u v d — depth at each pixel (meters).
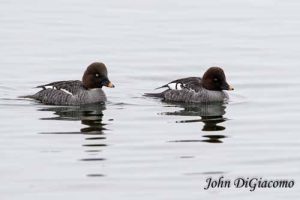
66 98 22.16
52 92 22.39
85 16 33.28
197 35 30.58
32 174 16.38
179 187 15.77
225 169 16.80
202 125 19.98
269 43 29.44
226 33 30.89
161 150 17.95
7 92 23.42
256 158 17.47
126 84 24.64
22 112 21.17
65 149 17.95
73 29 31.23
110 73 25.77
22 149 17.97
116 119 20.55
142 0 36.06
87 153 17.69
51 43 29.27
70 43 29.31
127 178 16.19
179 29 31.38
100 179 16.12
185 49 28.66
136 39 29.89
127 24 32.03
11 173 16.42
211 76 22.72
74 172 16.50
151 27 31.59
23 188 15.62
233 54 28.00
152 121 20.38
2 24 31.86
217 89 22.73
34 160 17.23
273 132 19.41
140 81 25.03
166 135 19.08
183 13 33.91
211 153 17.80
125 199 15.12
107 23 32.19
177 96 22.81
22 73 25.58
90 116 20.84
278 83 24.42
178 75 25.73
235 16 33.47
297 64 26.61
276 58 27.42
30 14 33.56
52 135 19.02
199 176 16.34
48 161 17.16
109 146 18.20
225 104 22.31
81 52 28.17
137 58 27.50
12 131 19.33
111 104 22.27
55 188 15.63
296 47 28.84
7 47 28.66
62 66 26.50
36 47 28.72
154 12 34.00
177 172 16.58
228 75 25.52
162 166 16.92
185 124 20.08
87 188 15.65
